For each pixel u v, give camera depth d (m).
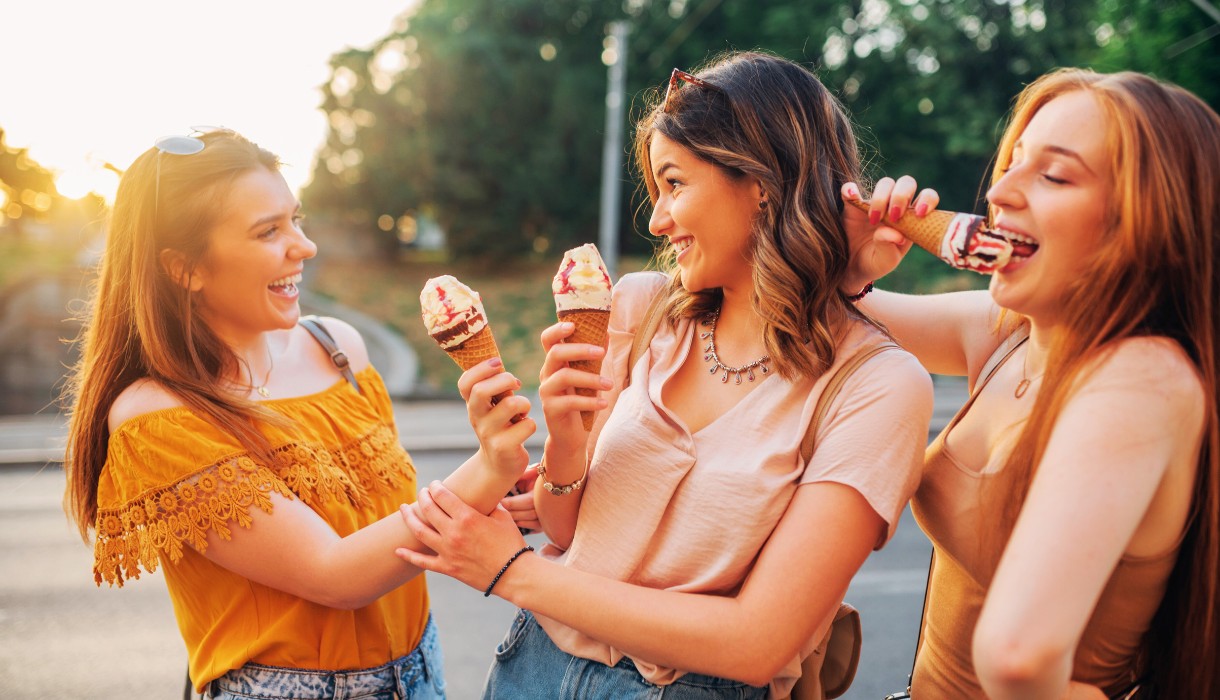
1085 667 1.22
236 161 1.54
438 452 9.21
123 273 1.55
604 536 1.35
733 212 1.31
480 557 1.31
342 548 1.43
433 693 1.73
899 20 21.69
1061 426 1.04
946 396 12.29
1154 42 14.47
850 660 1.45
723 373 1.39
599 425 1.51
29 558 5.72
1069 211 1.07
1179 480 1.05
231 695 1.50
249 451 1.50
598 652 1.37
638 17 25.89
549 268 24.97
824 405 1.27
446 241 26.09
